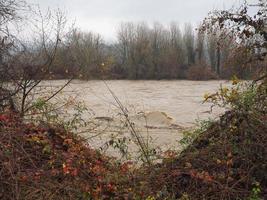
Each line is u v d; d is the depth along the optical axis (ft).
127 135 37.86
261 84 24.90
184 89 158.92
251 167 21.52
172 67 225.76
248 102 23.90
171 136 55.06
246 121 22.85
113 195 21.08
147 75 224.12
